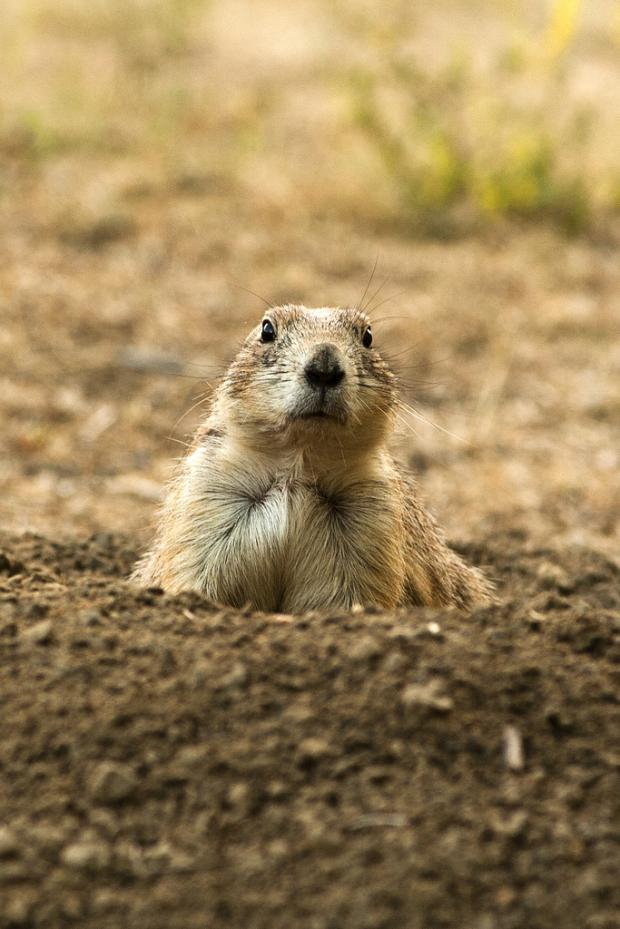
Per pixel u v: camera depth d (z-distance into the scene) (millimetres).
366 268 21906
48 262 21031
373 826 6180
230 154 26109
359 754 6582
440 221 24000
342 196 24719
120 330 19078
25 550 11516
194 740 6641
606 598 11984
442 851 6043
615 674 7246
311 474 9391
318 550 9352
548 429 17469
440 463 16453
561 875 5965
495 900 5832
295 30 35500
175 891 5855
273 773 6465
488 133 25203
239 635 7406
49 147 25438
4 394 17125
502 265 22547
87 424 16750
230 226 23000
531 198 24641
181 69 31172
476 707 6906
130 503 14875
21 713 6781
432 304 20766
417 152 25906
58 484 15234
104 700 6859
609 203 25641
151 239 22250
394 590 9430
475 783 6496
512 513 15227
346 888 5859
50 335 18766
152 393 17562
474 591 11312
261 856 6035
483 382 18547
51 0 34344
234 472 9484
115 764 6449
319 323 9602
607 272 22625
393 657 7109
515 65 26594
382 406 9258
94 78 29578
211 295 20422
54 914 5730
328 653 7207
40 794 6363
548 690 7035
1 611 7793
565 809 6344
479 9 37000
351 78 25266
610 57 34062
